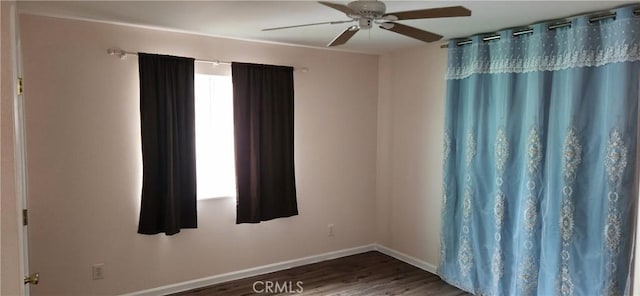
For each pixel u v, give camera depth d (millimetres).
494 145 3471
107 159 3336
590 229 2902
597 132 2857
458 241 3838
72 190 3219
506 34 3320
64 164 3174
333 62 4449
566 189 2969
